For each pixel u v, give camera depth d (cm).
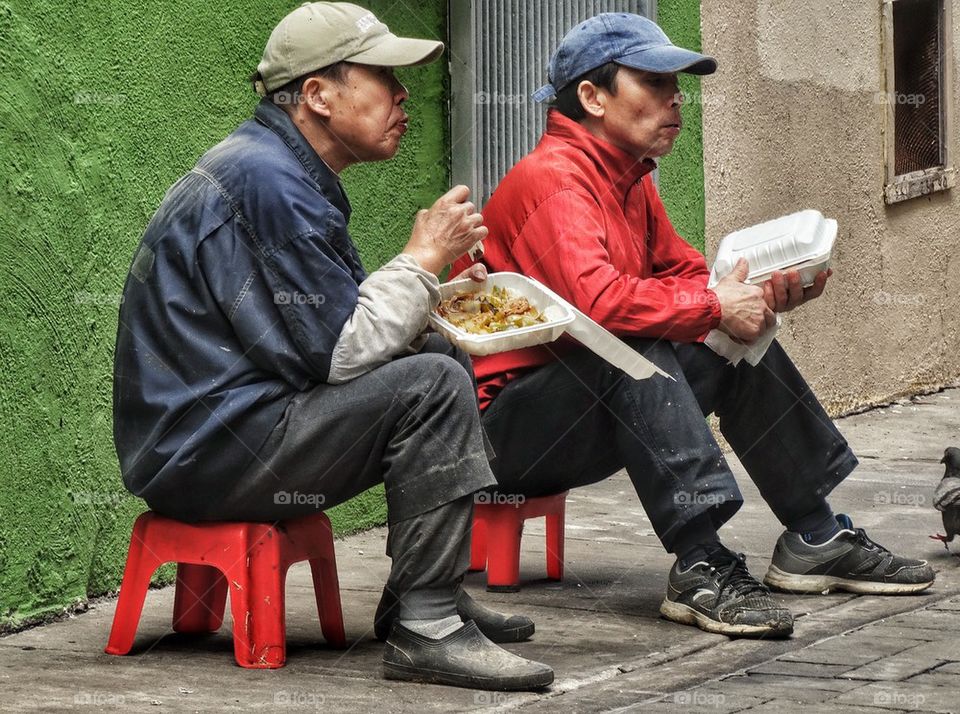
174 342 469
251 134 488
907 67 1209
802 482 585
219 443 463
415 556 461
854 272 1116
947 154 1247
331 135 489
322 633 514
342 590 598
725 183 977
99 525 580
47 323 551
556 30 841
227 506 473
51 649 507
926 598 584
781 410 576
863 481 853
